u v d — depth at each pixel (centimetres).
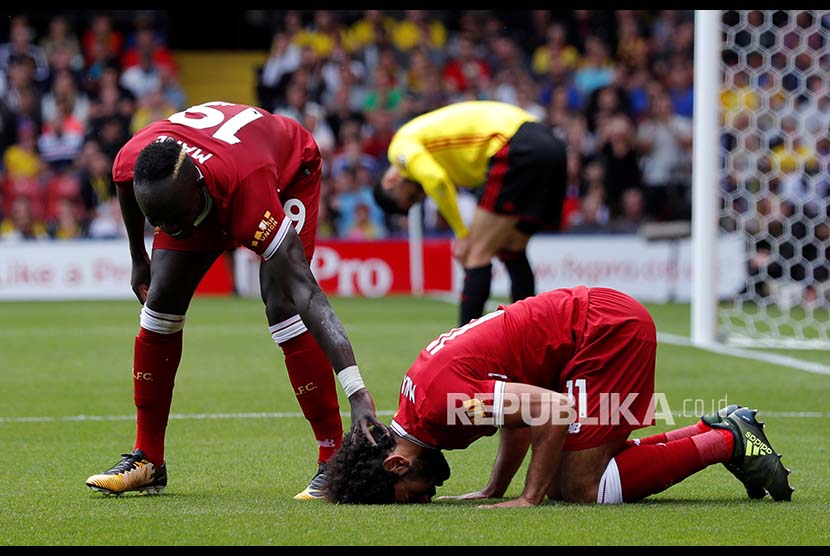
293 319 1584
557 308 1466
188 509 1438
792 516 1371
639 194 5834
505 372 1427
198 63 7400
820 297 4656
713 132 3519
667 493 1576
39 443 2028
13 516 1400
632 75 6450
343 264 5669
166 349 1559
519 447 1505
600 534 1266
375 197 2858
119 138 5972
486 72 6612
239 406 2456
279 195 1569
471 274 2647
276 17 7138
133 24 6969
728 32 4262
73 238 5828
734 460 1475
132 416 2336
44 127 6144
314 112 6256
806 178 4994
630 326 1459
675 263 5453
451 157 2697
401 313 4709
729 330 4169
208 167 1399
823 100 5200
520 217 2641
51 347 3597
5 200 5897
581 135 6047
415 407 1398
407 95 6481
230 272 5716
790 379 2823
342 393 2661
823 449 1942
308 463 1838
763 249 5050
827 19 4991
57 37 6481
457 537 1250
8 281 5525
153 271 1534
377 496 1431
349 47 6806
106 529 1313
